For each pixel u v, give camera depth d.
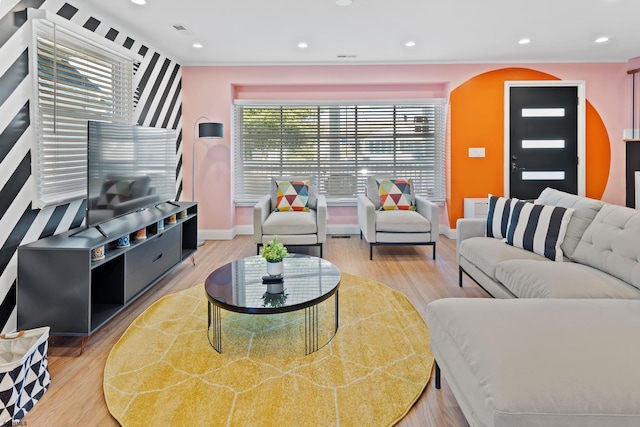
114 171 2.60
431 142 5.12
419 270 3.55
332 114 5.12
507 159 4.82
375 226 3.90
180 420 1.48
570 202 2.50
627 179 4.75
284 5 3.03
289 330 2.29
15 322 2.27
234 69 4.75
